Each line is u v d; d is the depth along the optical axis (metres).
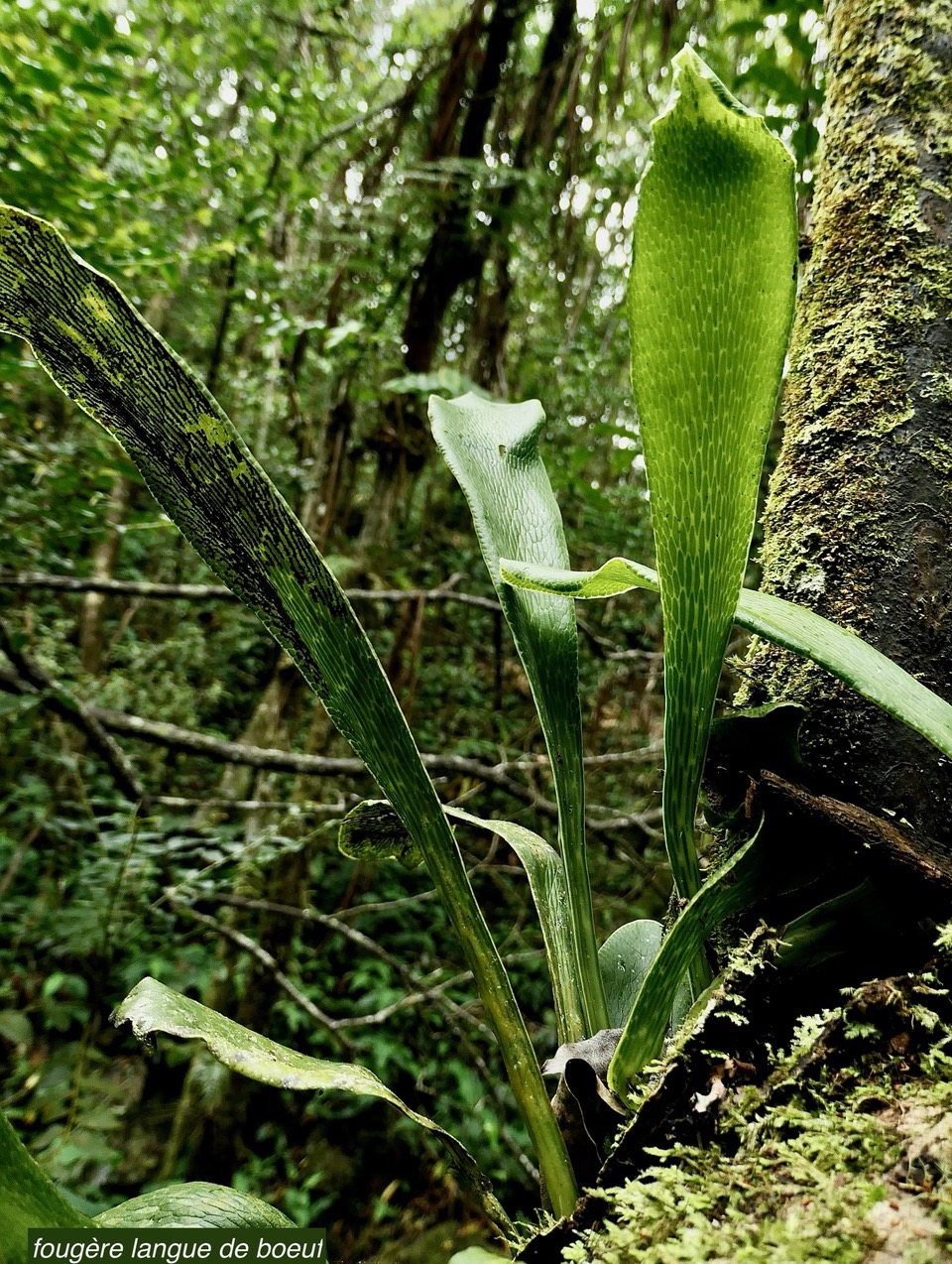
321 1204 2.78
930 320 0.64
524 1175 2.89
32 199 1.66
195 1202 0.47
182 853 2.32
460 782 3.51
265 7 3.35
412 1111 0.46
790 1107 0.40
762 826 0.46
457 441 0.68
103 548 3.75
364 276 3.13
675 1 1.95
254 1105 3.08
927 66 0.69
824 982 0.44
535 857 0.62
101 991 2.33
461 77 2.64
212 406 0.46
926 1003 0.41
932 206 0.66
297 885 2.83
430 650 4.27
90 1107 2.39
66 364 0.48
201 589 2.22
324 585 0.49
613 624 3.92
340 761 2.25
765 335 0.40
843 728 0.55
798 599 0.61
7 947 2.71
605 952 0.66
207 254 2.35
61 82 1.64
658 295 0.40
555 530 0.66
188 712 3.48
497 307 2.89
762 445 0.42
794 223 0.39
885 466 0.61
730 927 0.53
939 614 0.57
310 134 2.90
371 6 4.07
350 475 2.95
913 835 0.51
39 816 2.58
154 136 2.41
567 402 4.20
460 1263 0.48
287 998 3.14
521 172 2.58
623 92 2.10
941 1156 0.35
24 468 2.07
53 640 2.88
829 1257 0.33
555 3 2.61
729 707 0.62
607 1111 0.49
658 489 0.42
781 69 1.43
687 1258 0.36
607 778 3.52
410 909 3.82
